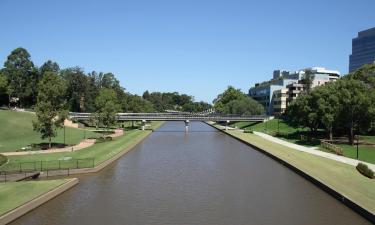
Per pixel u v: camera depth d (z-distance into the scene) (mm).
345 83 110500
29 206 43500
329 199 49781
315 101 115875
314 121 118938
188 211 44938
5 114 130750
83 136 115688
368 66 124812
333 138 118812
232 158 86875
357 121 104312
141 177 63812
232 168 73250
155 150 100688
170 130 187000
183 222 41156
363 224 40062
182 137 143500
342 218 42062
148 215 43406
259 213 44188
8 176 58500
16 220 40812
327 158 79562
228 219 42156
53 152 81562
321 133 132875
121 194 52375
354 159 77875
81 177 63438
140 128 178750
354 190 50531
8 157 73688
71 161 71250
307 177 62188
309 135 129500
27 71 173750
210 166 75375
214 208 46188
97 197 50656
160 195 52062
